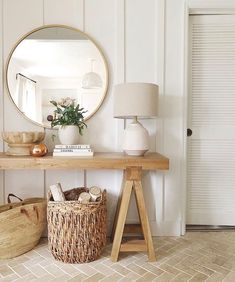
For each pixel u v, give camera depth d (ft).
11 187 7.22
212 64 7.67
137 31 7.12
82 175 7.29
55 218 5.78
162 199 7.34
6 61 7.00
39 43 7.02
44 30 7.01
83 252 5.76
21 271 5.49
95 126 7.22
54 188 6.13
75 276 5.33
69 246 5.73
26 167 5.79
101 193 6.18
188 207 7.86
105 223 6.19
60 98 7.09
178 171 7.34
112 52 7.14
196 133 7.75
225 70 7.68
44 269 5.58
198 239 7.13
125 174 6.14
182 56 7.16
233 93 7.71
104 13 7.07
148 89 5.98
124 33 7.10
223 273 5.49
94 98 7.14
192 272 5.51
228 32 7.60
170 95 7.22
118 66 7.13
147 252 6.10
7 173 7.20
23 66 7.02
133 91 5.92
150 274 5.43
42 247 6.61
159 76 7.16
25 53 7.01
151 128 7.26
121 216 5.92
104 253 6.32
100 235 5.98
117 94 6.16
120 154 6.64
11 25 6.98
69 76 7.09
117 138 7.23
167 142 7.28
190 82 7.68
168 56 7.17
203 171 7.81
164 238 7.21
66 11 7.04
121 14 7.06
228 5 7.13
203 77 7.69
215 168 7.80
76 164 5.81
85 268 5.63
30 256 6.13
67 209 5.67
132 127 6.29
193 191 7.86
